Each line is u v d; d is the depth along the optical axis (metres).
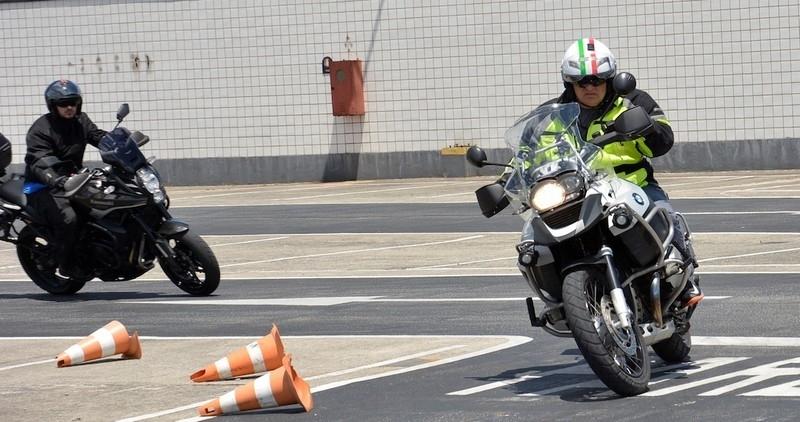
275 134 65.31
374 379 19.64
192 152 66.62
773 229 38.53
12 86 68.81
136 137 30.16
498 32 61.22
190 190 64.50
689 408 16.36
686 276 18.31
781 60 57.59
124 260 30.19
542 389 18.23
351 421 16.89
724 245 35.59
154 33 66.62
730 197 47.81
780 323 22.73
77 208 30.42
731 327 22.56
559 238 16.97
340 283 31.64
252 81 65.38
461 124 62.25
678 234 18.52
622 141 17.92
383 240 40.69
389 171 63.59
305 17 64.12
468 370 19.98
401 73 62.94
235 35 65.38
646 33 59.03
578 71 18.36
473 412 16.94
